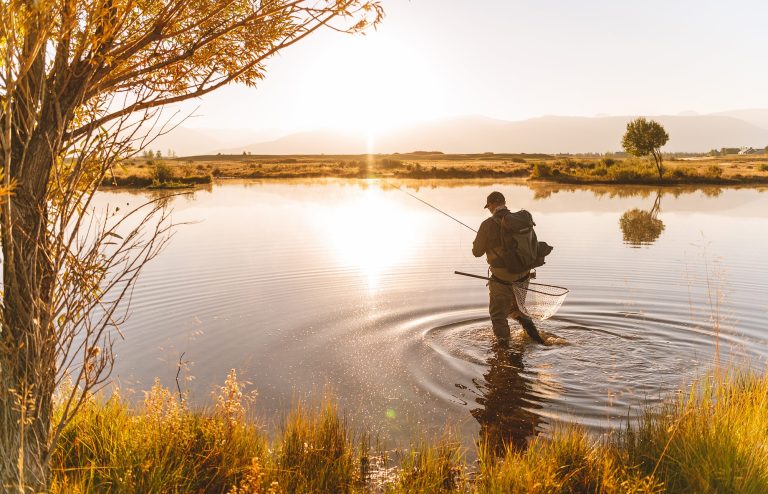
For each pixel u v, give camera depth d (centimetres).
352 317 883
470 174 6450
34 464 323
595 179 4944
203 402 576
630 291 1018
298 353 723
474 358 699
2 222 304
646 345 737
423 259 1391
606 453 426
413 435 509
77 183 329
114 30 313
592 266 1253
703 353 705
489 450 479
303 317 885
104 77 334
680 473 395
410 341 765
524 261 741
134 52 331
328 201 3312
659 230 1870
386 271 1248
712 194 3566
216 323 854
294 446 456
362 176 6856
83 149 330
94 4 308
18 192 306
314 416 502
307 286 1105
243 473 404
